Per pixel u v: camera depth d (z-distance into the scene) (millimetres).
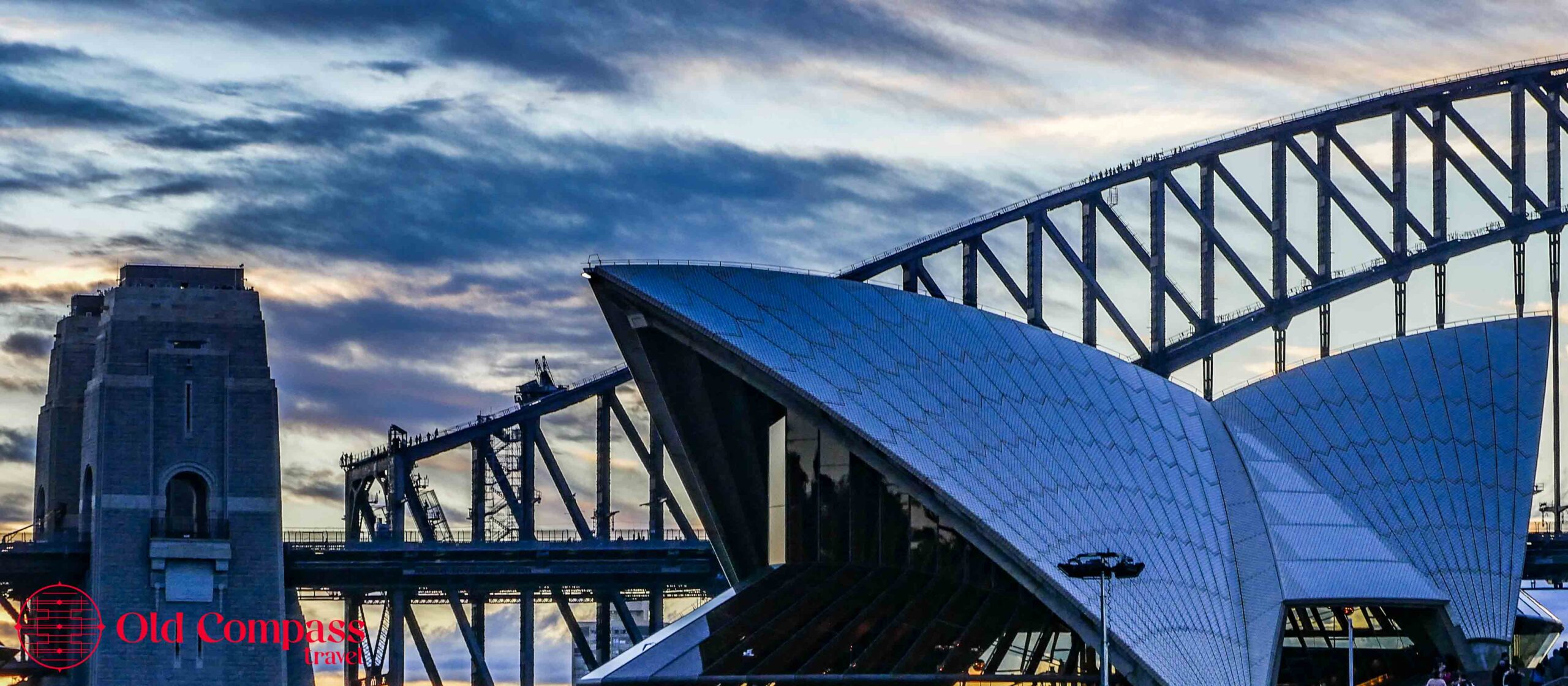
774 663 119312
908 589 125062
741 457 133625
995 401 133250
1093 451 133875
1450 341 149500
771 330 129250
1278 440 144000
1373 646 135125
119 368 198000
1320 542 135625
